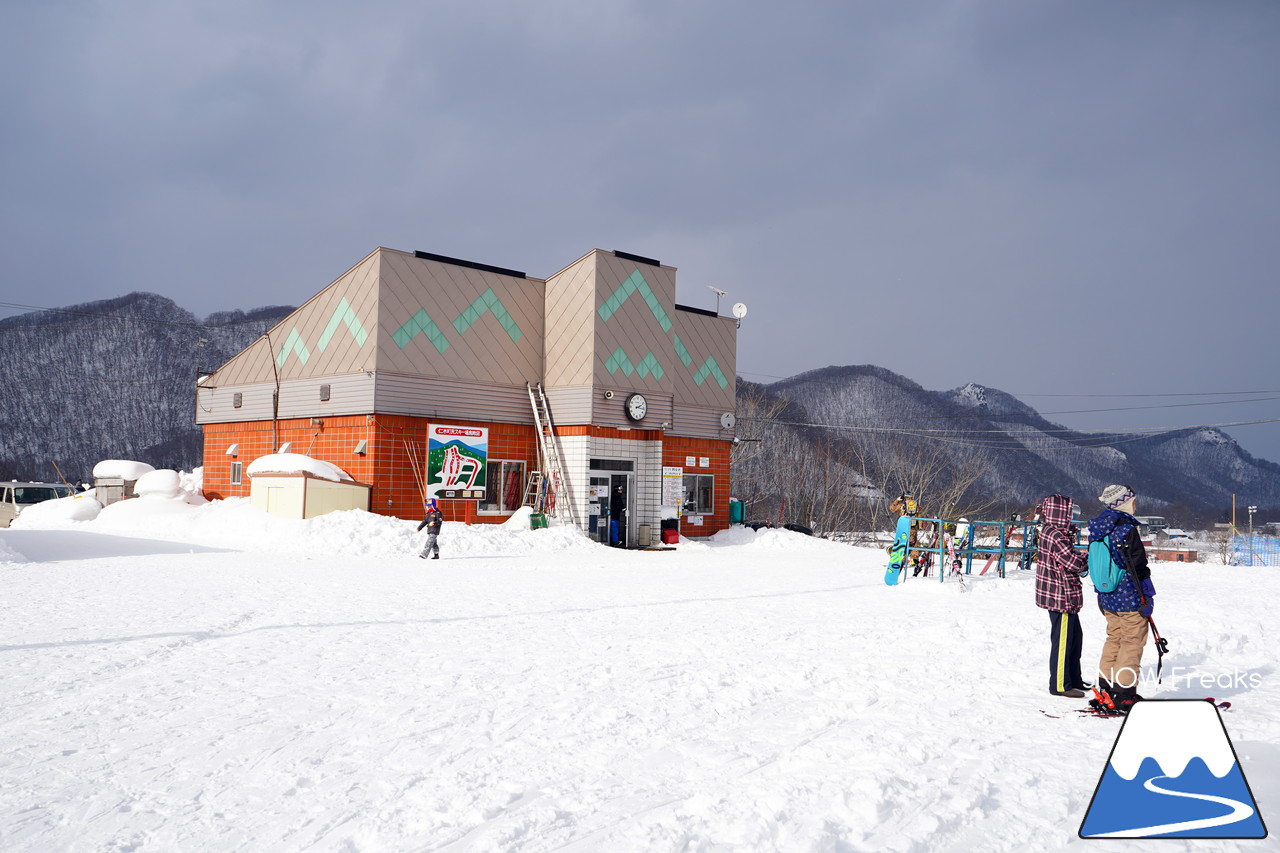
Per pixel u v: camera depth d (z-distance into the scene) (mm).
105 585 14656
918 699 6996
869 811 4379
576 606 12836
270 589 14367
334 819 4301
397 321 26922
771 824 4184
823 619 11555
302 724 6066
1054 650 7246
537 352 30500
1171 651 9258
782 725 6141
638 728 6023
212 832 4137
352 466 27172
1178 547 110125
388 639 9641
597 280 29312
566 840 4008
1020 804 4551
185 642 9266
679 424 33281
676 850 3910
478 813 4352
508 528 26781
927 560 19844
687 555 26734
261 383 30828
